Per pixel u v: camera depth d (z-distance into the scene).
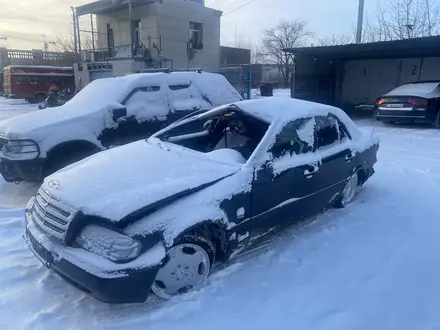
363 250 3.65
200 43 24.78
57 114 5.70
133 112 6.09
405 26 22.09
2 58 43.16
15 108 22.20
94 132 5.59
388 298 2.90
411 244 3.77
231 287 3.02
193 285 2.96
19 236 4.05
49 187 3.03
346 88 17.58
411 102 11.02
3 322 2.64
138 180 3.00
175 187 2.88
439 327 2.58
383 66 16.33
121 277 2.45
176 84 6.83
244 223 3.24
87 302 2.87
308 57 15.68
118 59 20.91
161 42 22.34
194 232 2.89
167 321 2.63
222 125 4.83
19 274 3.26
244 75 19.50
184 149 3.81
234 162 3.43
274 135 3.56
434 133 10.44
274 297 2.90
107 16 25.06
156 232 2.61
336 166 4.27
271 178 3.41
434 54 14.52
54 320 2.65
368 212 4.62
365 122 13.09
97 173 3.17
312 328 2.57
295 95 15.64
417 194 5.29
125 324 2.60
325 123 4.28
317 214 4.58
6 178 5.45
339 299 2.88
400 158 7.58
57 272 2.71
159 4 21.80
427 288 3.03
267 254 3.57
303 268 3.32
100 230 2.59
